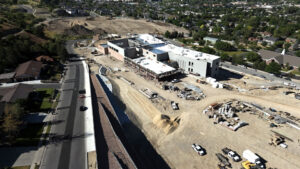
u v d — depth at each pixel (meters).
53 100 65.12
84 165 41.25
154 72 85.44
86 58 110.69
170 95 75.12
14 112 49.84
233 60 110.00
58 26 169.38
